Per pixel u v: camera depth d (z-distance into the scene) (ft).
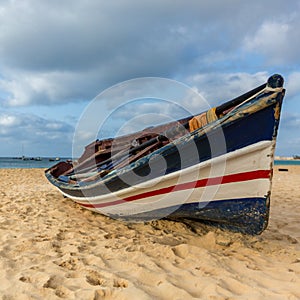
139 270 8.45
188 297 7.02
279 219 16.37
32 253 9.87
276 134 9.53
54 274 8.11
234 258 9.76
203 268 8.82
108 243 11.12
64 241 11.42
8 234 12.09
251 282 7.98
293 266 9.21
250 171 10.09
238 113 9.46
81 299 6.79
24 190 28.27
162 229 13.35
